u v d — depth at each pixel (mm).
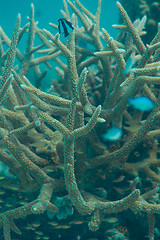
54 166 2637
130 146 2449
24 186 2539
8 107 3207
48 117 1965
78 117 2570
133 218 2766
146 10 4320
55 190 2439
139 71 2236
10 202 2861
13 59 2643
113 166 2625
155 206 2027
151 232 2332
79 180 2527
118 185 2799
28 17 3568
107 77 3344
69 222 2646
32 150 2947
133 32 2701
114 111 2672
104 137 2723
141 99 2518
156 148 2854
